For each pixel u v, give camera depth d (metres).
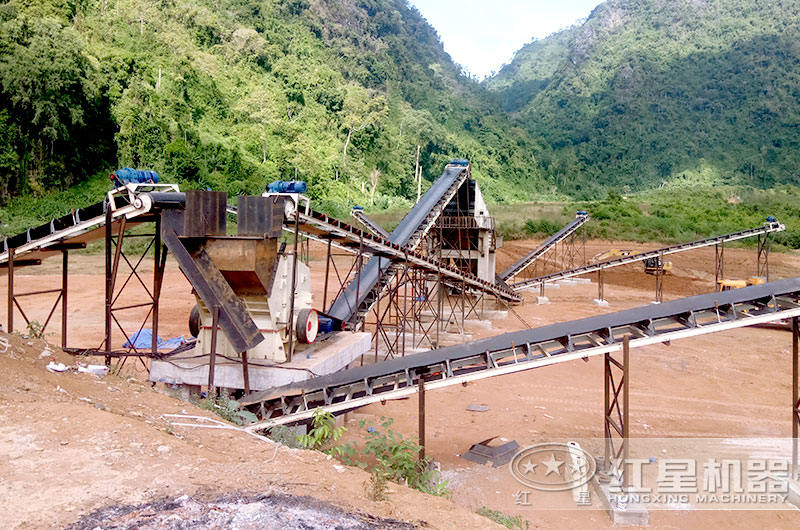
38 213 76.31
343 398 16.28
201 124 105.56
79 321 34.22
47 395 10.52
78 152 85.88
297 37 157.38
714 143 190.50
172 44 113.19
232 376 16.98
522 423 20.27
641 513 13.15
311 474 9.03
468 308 43.91
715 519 13.44
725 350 31.95
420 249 41.88
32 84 80.31
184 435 10.31
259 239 16.95
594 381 25.89
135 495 7.45
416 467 12.51
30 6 96.88
